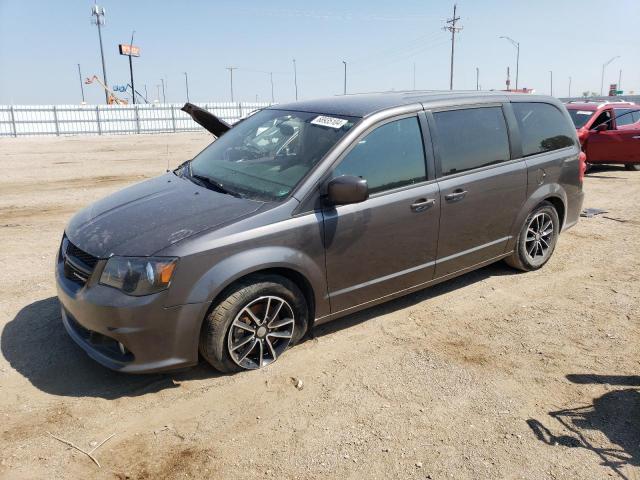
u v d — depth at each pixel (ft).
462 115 15.34
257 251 11.32
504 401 11.30
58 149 72.59
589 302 16.31
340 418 10.69
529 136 17.25
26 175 44.83
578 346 13.65
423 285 14.97
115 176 44.55
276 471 9.25
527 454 9.73
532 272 18.72
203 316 11.00
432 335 14.15
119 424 10.39
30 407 10.82
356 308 13.58
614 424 10.59
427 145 14.25
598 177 39.42
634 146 38.22
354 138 12.89
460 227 15.17
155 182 14.74
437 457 9.64
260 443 9.95
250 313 11.74
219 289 10.96
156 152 67.77
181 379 11.89
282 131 14.28
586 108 41.37
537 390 11.73
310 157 12.77
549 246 18.85
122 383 11.73
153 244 10.79
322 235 12.21
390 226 13.39
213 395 11.35
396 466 9.41
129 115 125.80
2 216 27.66
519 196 16.78
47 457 9.46
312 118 14.12
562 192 18.38
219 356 11.53
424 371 12.41
